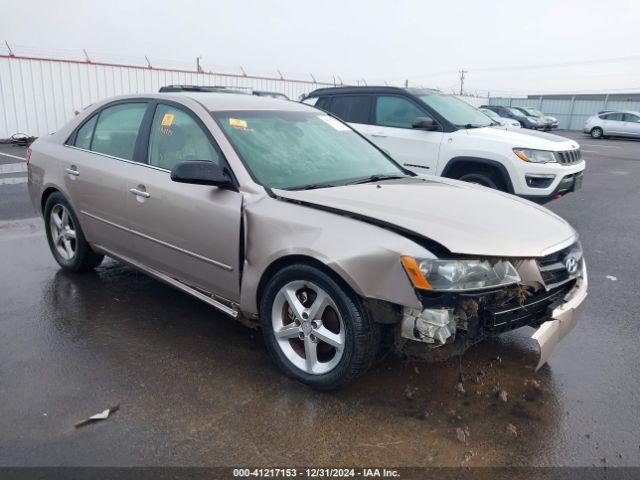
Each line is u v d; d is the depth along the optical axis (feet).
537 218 11.28
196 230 11.97
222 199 11.48
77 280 16.37
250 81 81.46
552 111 137.49
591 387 11.13
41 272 17.04
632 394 10.89
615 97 133.28
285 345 11.02
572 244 11.05
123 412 9.79
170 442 9.00
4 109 57.41
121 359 11.69
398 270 9.27
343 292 9.78
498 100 146.10
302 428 9.48
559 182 23.08
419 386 10.93
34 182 17.04
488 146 23.65
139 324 13.43
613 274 18.45
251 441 9.09
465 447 9.12
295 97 87.71
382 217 9.87
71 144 16.10
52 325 13.25
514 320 10.12
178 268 12.87
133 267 14.52
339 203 10.46
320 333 10.34
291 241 10.28
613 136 95.96
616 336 13.58
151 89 69.36
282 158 12.41
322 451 8.91
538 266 10.14
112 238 14.58
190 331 13.12
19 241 20.51
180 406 10.03
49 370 11.16
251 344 12.55
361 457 8.80
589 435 9.52
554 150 23.21
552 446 9.20
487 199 11.91
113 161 14.33
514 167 23.04
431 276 9.15
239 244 11.18
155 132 13.56
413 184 12.57
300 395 10.50
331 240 9.84
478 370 11.65
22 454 8.59
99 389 10.51
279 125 13.47
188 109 12.99
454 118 25.86
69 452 8.68
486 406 10.32
